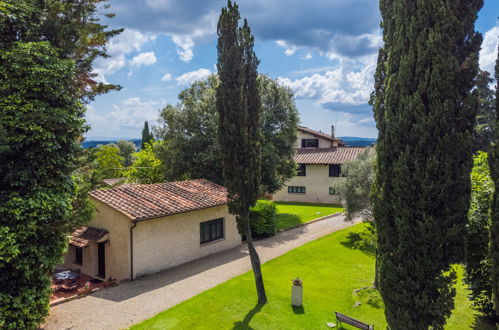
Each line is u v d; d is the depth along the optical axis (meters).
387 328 8.04
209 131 23.78
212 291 12.20
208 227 17.44
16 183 8.50
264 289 11.59
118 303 11.43
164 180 28.16
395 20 8.11
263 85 25.41
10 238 8.02
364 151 18.64
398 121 7.43
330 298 11.85
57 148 9.15
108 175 11.88
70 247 15.99
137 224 13.88
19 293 8.66
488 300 9.60
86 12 11.61
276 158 24.11
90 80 12.70
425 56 7.11
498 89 6.96
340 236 20.50
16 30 9.16
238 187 11.34
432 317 7.30
